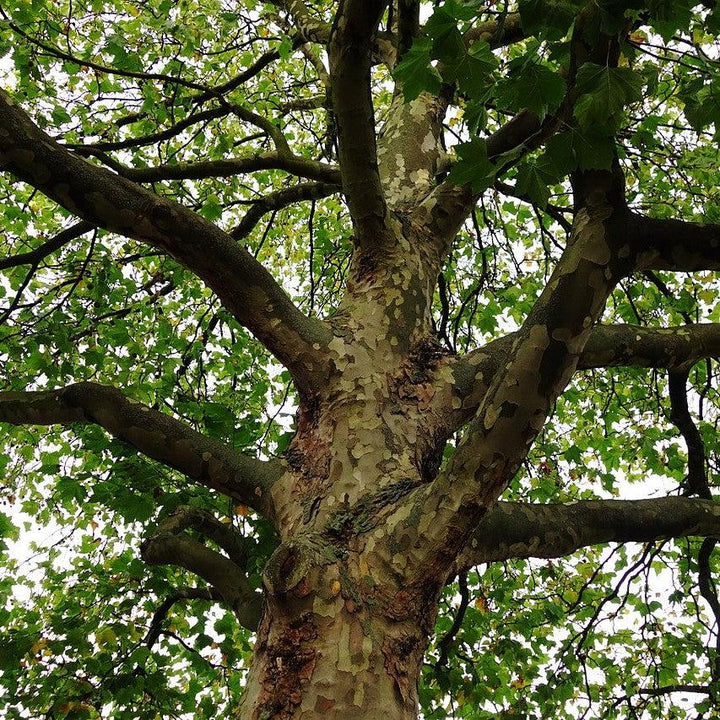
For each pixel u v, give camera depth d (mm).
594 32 1758
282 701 2045
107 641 3980
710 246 2225
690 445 4727
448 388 3041
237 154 7180
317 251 7719
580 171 2209
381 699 2041
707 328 3434
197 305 6891
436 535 2203
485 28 4578
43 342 4668
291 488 2715
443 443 2957
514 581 5727
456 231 3805
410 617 2217
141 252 6555
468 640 4566
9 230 6180
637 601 5523
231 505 3947
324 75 5660
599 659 5555
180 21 5969
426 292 3400
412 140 4422
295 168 4605
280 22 6461
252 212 5586
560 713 5203
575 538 3014
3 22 4949
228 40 6941
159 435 2945
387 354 3037
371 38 2438
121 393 3078
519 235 7477
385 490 2506
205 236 2709
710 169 5781
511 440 2127
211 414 4125
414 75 1955
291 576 2156
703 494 4746
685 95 1924
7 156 2492
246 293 2805
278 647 2143
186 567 3201
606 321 7090
